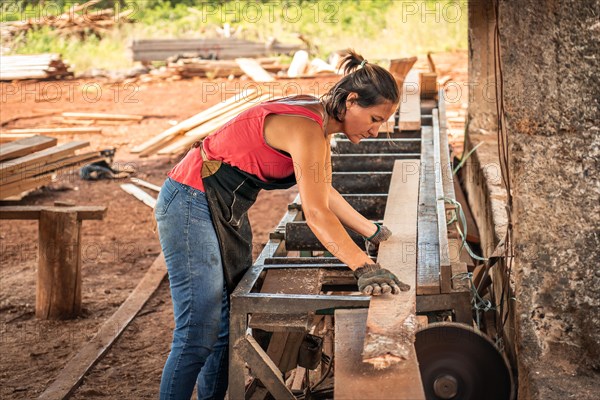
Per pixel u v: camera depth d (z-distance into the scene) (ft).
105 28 64.44
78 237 18.70
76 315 19.03
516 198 9.84
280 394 10.39
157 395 15.05
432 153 18.37
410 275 10.50
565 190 9.62
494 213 16.39
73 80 54.08
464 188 25.03
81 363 16.19
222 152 10.64
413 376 8.05
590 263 9.70
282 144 10.13
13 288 21.17
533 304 9.96
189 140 36.06
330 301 10.07
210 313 11.04
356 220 11.93
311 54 56.59
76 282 18.90
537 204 9.74
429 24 57.67
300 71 51.06
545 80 9.39
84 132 41.24
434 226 12.78
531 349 10.01
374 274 9.68
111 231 26.81
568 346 9.90
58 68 54.75
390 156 18.47
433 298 10.29
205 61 53.47
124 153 37.88
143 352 17.16
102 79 53.98
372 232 11.93
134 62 57.52
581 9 9.05
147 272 22.18
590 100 9.28
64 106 46.65
